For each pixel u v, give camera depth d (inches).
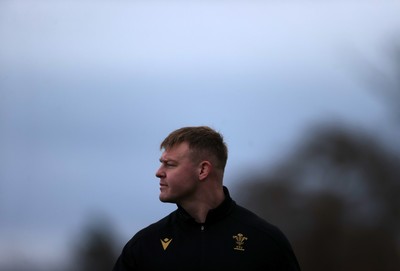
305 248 2255.2
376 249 2193.7
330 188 2265.0
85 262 2410.2
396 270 2177.7
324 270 2213.3
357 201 2237.9
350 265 2206.0
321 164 2289.6
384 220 2209.6
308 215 2271.2
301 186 2303.2
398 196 2194.9
